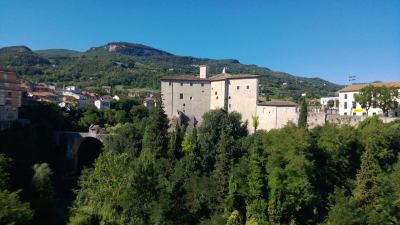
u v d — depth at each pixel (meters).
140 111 154.25
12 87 113.12
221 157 74.75
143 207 55.81
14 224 41.59
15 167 81.06
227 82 132.88
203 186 70.50
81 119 133.25
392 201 62.47
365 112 116.19
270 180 67.50
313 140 75.50
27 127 101.38
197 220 65.44
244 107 129.38
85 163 117.31
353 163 77.19
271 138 88.00
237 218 64.50
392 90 106.81
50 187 72.38
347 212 59.69
